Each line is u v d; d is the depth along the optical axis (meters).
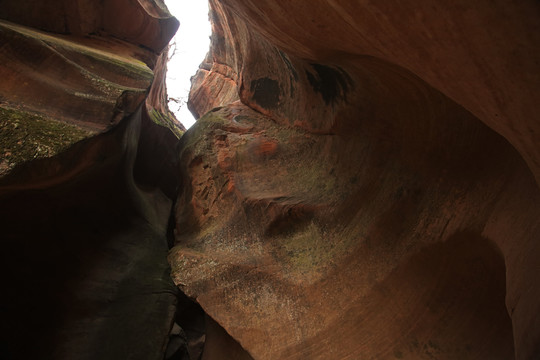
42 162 4.43
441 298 4.33
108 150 5.89
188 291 5.62
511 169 3.62
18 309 5.62
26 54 5.21
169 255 6.57
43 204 5.78
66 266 6.43
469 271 4.21
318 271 5.21
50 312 5.91
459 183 4.26
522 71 1.74
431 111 4.30
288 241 5.82
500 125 2.20
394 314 4.51
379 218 5.03
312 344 4.74
